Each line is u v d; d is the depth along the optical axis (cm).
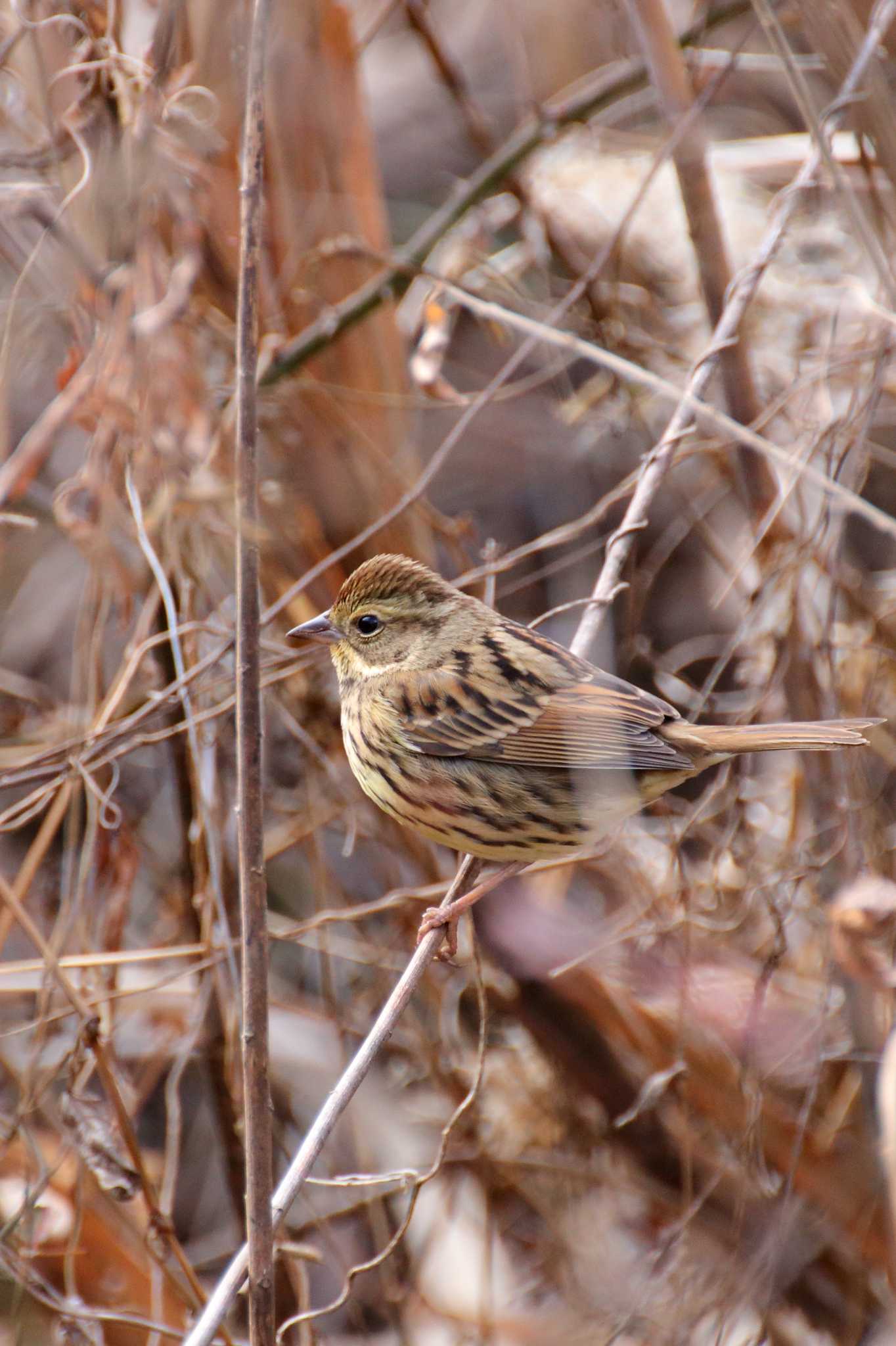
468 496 1327
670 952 1046
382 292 1079
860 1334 1002
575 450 1324
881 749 1070
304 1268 968
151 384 987
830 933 956
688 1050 1038
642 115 1379
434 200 1555
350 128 1124
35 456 961
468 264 1226
